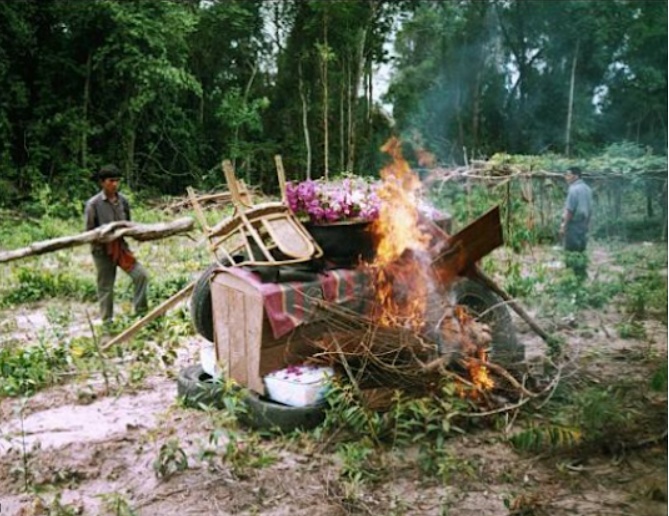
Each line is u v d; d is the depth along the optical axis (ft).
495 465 13.02
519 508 11.46
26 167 62.49
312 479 12.71
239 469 12.88
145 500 12.21
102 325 22.58
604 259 37.42
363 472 12.60
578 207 29.60
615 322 23.22
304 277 15.23
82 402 16.90
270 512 11.71
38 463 13.56
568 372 17.19
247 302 15.11
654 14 78.84
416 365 15.07
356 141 81.46
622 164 43.88
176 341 20.81
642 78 81.97
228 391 14.52
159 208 58.34
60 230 47.57
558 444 13.44
